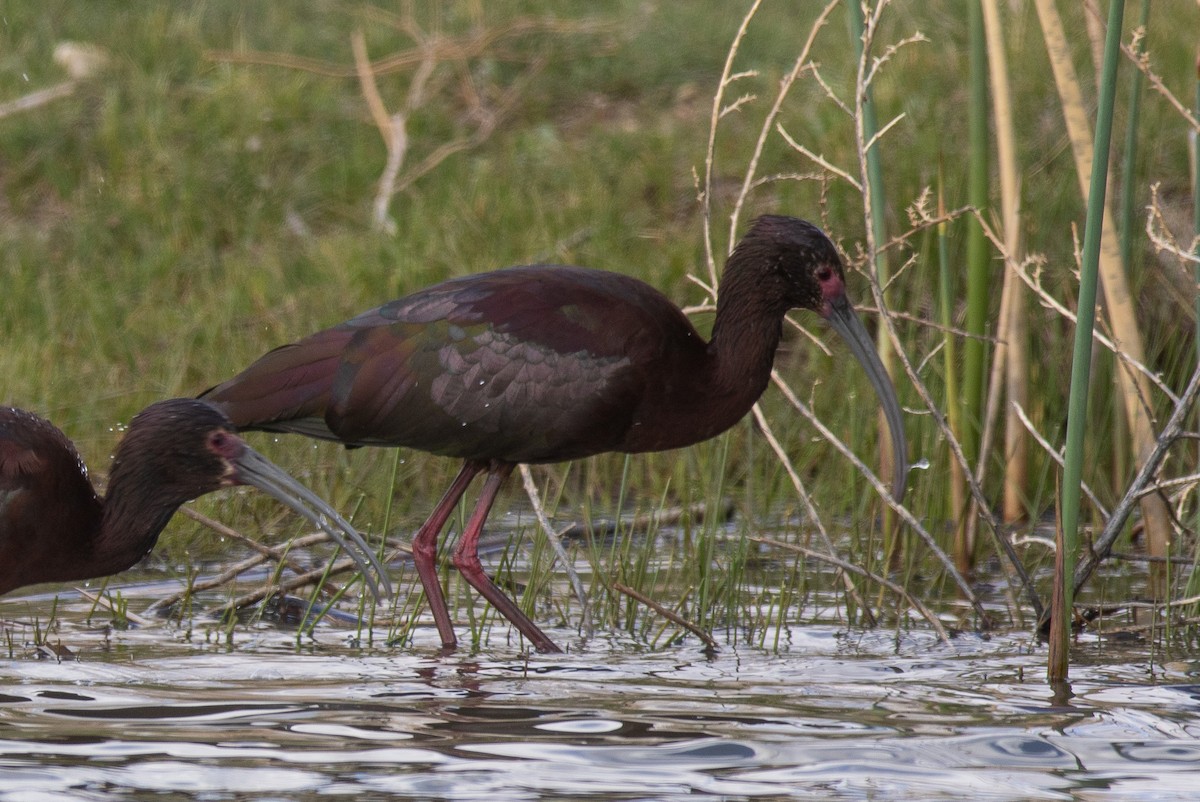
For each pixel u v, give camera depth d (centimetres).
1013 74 1789
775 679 880
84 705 795
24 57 2245
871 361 1049
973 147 1192
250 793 651
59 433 922
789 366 1517
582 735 745
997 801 655
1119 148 1631
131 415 1423
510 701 815
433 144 2052
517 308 1003
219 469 941
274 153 2012
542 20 2295
